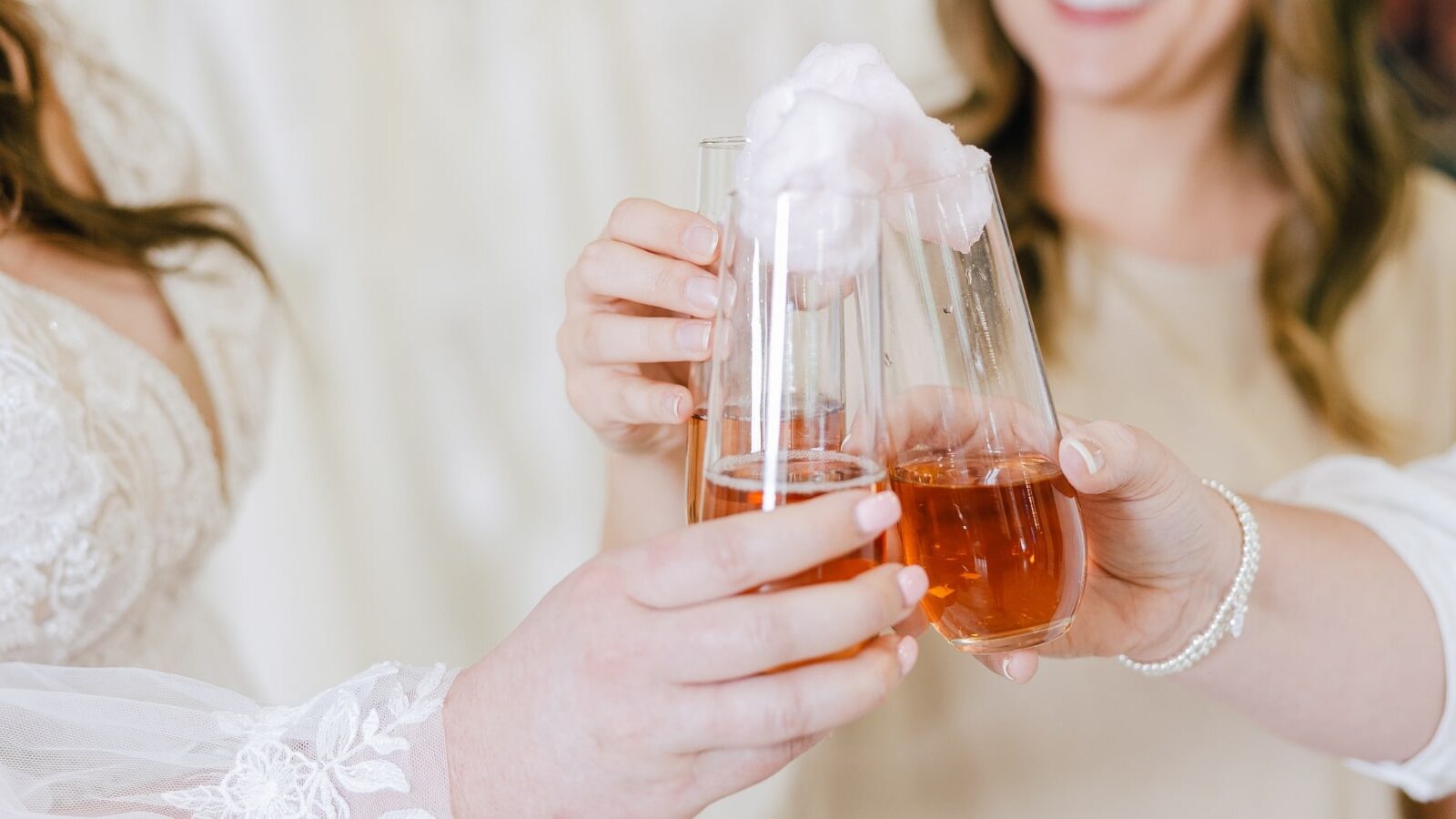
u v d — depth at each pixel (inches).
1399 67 42.8
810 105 19.9
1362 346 43.9
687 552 19.8
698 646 19.7
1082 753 41.7
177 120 41.5
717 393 20.9
